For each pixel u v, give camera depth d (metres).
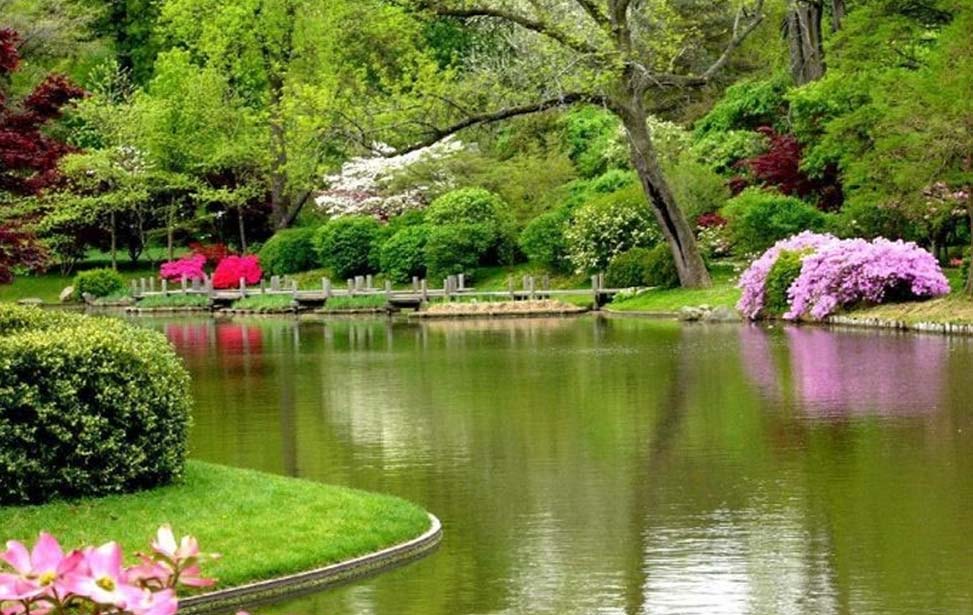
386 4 35.34
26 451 10.33
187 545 4.00
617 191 39.31
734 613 8.40
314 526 10.05
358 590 9.14
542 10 31.91
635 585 9.07
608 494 11.88
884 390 17.53
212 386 20.72
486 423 16.02
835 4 40.06
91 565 3.72
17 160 15.45
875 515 10.80
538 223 40.53
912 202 27.44
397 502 11.01
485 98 32.97
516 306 36.34
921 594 8.70
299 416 17.02
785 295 30.19
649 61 36.31
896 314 27.09
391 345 27.69
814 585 8.96
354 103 32.69
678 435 14.74
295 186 46.03
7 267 16.72
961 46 25.98
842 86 32.62
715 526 10.62
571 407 17.16
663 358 22.77
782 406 16.52
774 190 37.19
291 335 31.62
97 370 10.57
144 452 10.84
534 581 9.23
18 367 10.31
